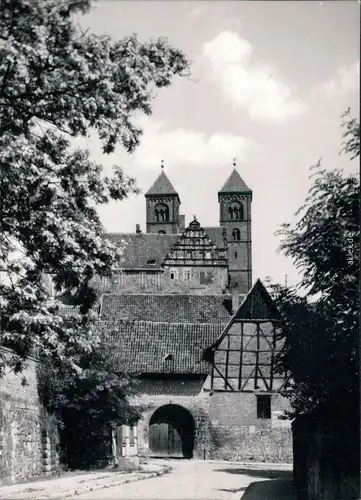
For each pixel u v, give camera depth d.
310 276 20.03
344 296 19.23
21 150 17.69
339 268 19.45
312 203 19.38
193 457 46.69
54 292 20.86
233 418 47.09
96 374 33.06
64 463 33.38
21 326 18.91
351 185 19.09
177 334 49.84
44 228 18.95
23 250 19.80
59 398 31.78
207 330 50.16
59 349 20.02
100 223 20.31
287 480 30.14
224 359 47.78
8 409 26.09
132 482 28.55
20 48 17.53
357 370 19.12
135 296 56.50
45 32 17.70
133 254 73.31
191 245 73.25
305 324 19.94
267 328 47.88
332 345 19.33
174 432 49.22
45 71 18.11
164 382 47.72
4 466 25.17
